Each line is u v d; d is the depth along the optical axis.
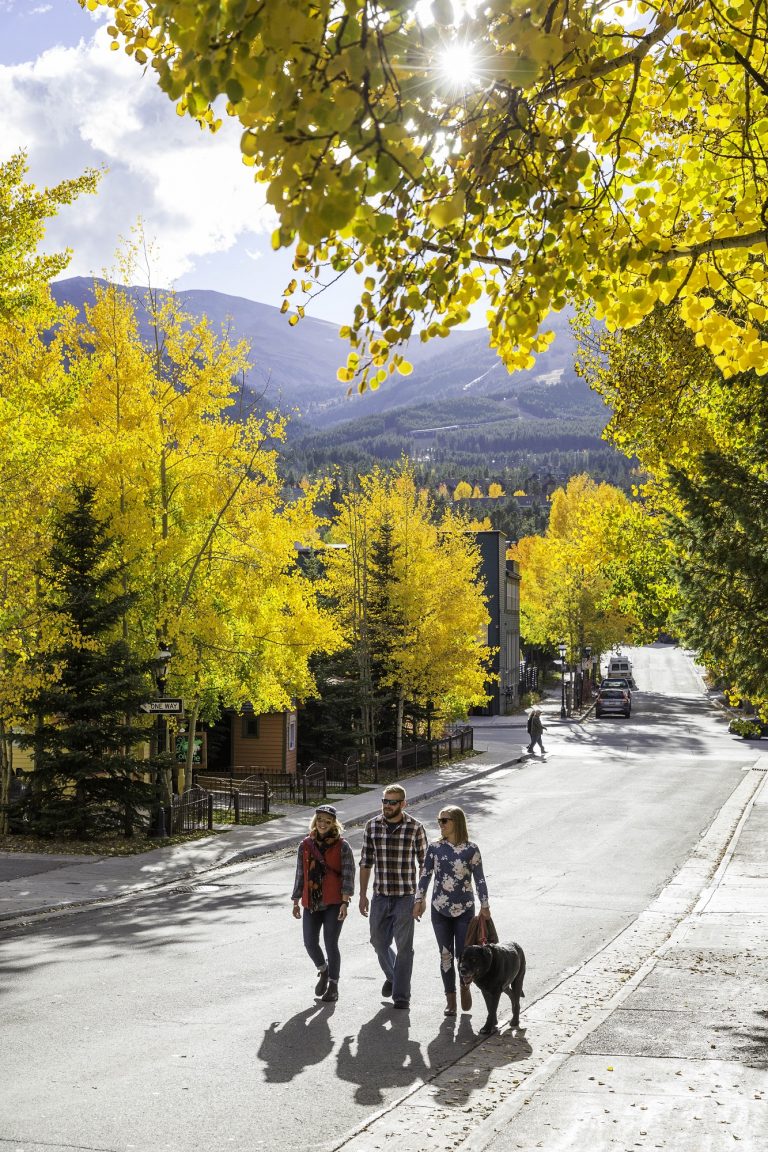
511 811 31.50
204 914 17.44
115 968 13.13
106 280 24.84
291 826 28.39
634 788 36.97
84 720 25.08
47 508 21.91
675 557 22.53
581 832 27.20
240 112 3.42
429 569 43.62
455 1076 8.66
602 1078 8.05
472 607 44.22
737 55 4.78
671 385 15.47
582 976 12.91
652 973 12.41
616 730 63.12
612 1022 9.96
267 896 19.25
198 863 22.50
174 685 26.69
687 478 17.39
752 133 5.34
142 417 25.06
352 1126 7.54
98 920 17.05
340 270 4.39
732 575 17.08
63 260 18.70
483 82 3.70
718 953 13.69
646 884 20.12
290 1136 7.33
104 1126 7.53
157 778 26.50
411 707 45.53
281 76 3.20
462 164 4.39
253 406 26.50
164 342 25.20
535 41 3.32
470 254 4.64
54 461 22.17
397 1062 9.14
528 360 4.98
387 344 4.59
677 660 136.25
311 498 27.73
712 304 5.30
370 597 43.06
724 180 5.51
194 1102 8.05
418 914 10.82
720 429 18.34
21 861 22.47
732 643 17.20
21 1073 8.79
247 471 26.00
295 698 39.91
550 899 18.58
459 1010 11.09
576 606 76.12
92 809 24.84
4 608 22.11
